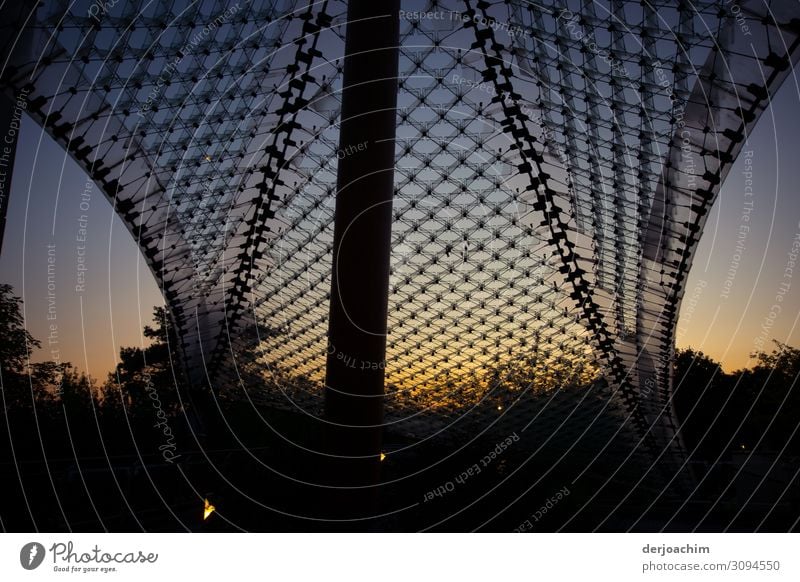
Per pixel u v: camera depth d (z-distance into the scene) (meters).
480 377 44.19
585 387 38.66
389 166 14.95
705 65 19.08
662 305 29.41
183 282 34.31
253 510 16.39
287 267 38.50
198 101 25.88
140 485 17.22
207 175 29.47
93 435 26.25
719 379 37.38
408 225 35.84
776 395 29.97
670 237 25.95
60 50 20.27
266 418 38.12
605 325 34.88
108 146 23.89
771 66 16.88
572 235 32.34
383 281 14.65
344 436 14.15
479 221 34.28
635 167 25.28
